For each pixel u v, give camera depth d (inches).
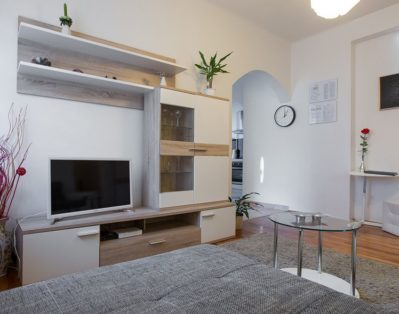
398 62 143.2
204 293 36.4
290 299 35.3
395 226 128.9
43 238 74.3
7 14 85.4
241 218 138.9
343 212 158.4
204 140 116.9
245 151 212.7
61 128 95.0
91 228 82.2
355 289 71.9
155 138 104.8
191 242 106.4
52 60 91.8
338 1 72.6
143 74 112.8
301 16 150.3
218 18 141.4
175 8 125.0
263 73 172.9
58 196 82.4
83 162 88.4
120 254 88.4
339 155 160.6
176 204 107.7
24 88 87.4
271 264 93.4
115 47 98.0
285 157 187.2
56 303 33.4
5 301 33.7
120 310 32.2
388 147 146.6
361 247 111.9
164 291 37.0
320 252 84.0
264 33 165.5
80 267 80.2
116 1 107.3
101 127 103.7
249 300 34.7
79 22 98.5
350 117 156.1
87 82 96.8
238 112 264.5
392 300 69.5
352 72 157.2
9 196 85.5
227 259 48.9
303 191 177.2
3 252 78.0
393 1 135.6
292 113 182.4
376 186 151.8
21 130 87.8
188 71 129.2
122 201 97.5
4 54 84.8
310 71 174.2
